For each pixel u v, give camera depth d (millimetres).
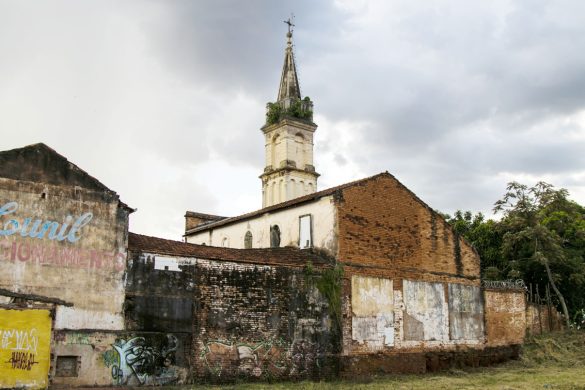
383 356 24656
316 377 22391
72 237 18547
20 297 17344
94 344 18203
